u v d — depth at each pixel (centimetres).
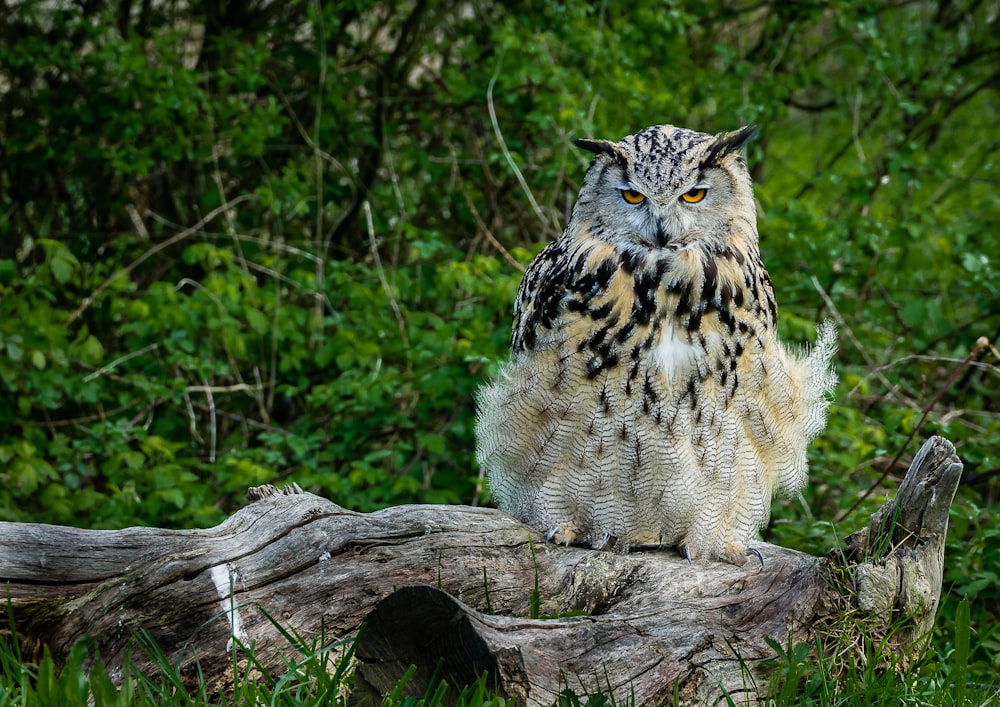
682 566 802
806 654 703
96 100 1317
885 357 1308
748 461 823
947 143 1656
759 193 1392
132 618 667
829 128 1773
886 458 1134
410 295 1311
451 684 635
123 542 685
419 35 1446
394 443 1185
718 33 1596
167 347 1159
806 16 1507
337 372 1272
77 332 1310
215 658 669
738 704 695
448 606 617
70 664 610
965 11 1605
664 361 785
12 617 650
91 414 1241
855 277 1342
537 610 757
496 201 1451
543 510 845
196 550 690
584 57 1341
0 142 1391
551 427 818
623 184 813
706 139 831
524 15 1381
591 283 799
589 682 655
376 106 1467
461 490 1151
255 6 1449
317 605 699
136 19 1453
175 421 1220
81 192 1431
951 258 1351
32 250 1393
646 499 823
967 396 1297
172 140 1294
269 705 618
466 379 1144
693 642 692
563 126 1284
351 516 732
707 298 787
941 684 764
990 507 1088
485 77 1359
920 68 1517
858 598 746
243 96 1435
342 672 643
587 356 793
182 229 1417
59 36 1353
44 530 674
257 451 1125
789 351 909
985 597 930
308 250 1393
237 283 1205
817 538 974
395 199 1395
